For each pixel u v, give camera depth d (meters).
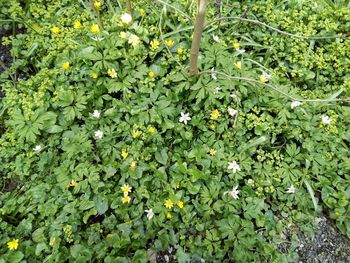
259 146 0.81
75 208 0.72
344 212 0.76
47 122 0.79
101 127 0.80
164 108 0.81
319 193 0.79
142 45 0.87
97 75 0.82
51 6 0.98
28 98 0.83
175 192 0.74
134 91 0.84
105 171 0.75
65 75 0.85
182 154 0.79
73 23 0.95
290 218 0.76
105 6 0.98
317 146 0.81
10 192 0.77
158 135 0.78
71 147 0.77
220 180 0.77
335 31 0.99
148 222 0.71
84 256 0.67
